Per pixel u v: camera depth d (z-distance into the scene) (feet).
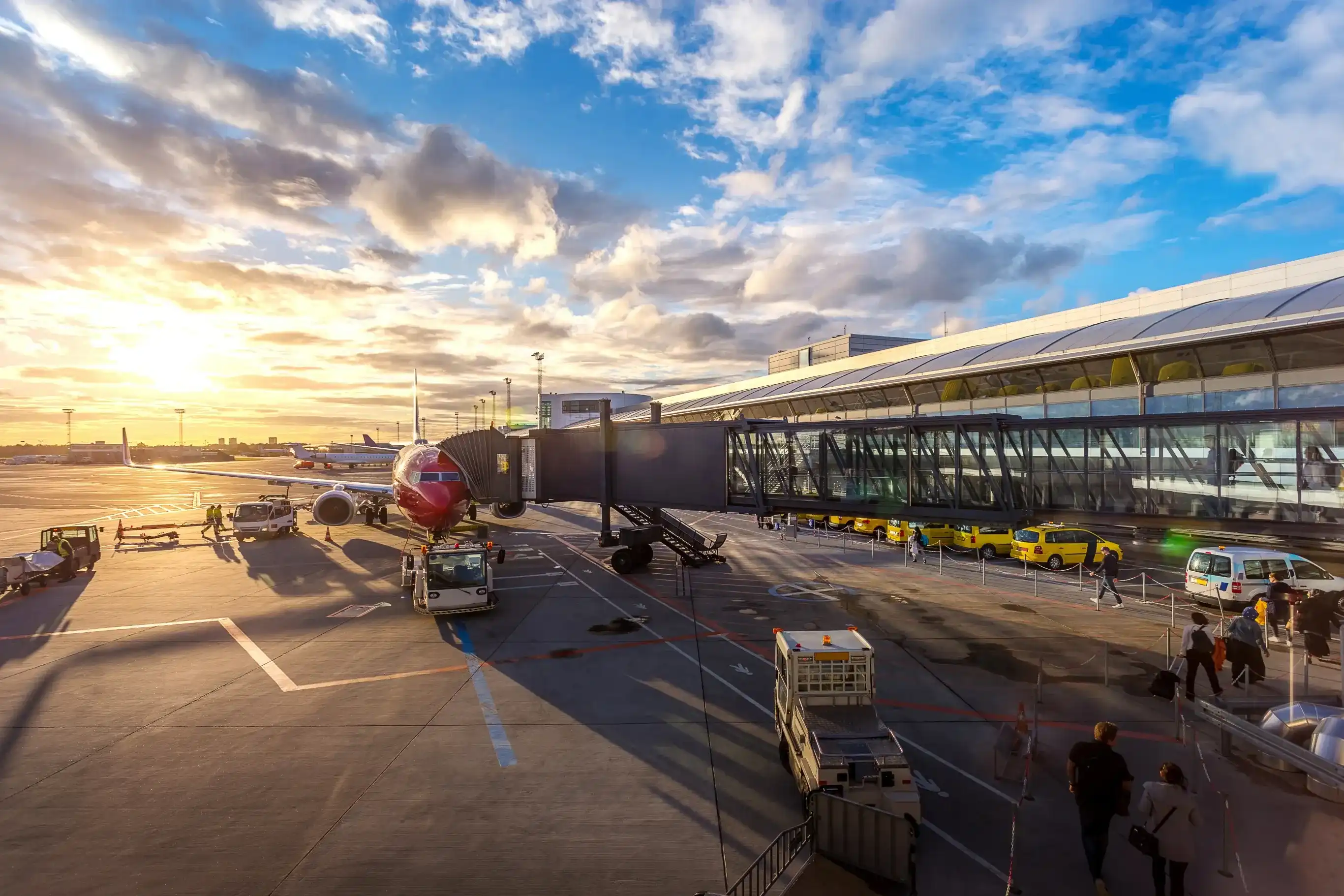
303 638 63.41
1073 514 61.26
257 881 27.63
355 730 42.68
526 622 68.74
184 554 112.98
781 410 165.37
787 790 35.04
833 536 131.44
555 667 54.80
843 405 143.64
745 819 32.27
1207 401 81.46
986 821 31.91
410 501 98.17
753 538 129.90
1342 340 69.41
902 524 115.24
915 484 69.92
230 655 58.29
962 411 115.24
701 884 27.32
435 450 103.96
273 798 34.40
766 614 71.92
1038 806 33.17
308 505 190.90
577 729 42.70
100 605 77.41
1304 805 32.45
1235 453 54.03
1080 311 124.47
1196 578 73.10
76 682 51.62
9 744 40.88
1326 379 70.49
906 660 55.83
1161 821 25.08
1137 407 88.84
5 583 79.10
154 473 417.08
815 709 34.19
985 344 141.90
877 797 28.76
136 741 41.29
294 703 47.39
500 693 49.16
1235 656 48.62
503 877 27.81
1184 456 56.18
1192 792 33.81
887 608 74.08
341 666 55.21
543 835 30.89
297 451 409.90
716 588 84.89
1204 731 41.47
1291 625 55.21
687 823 31.89
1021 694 48.14
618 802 33.81
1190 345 81.30
